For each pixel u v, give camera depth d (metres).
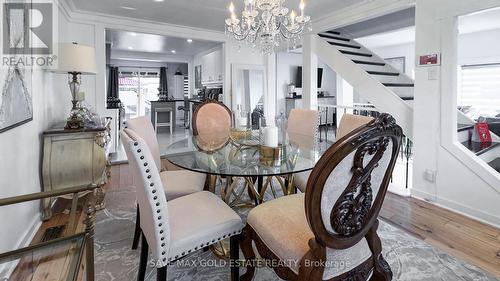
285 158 2.05
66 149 2.71
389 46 8.01
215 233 1.45
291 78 8.70
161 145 6.27
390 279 1.36
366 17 3.78
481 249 2.04
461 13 2.54
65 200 2.86
